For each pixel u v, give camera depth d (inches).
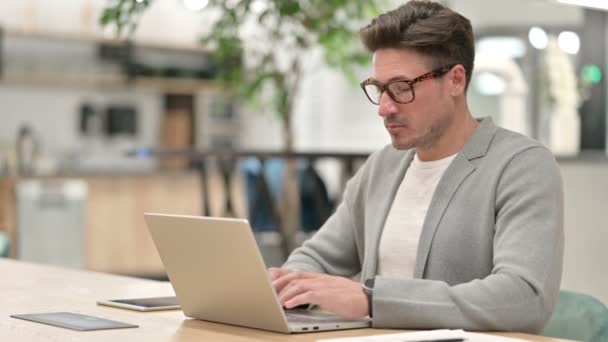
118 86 355.9
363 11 225.5
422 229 84.4
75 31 345.4
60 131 353.7
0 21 335.0
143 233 341.7
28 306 83.9
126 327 71.9
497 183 81.1
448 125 83.7
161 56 370.0
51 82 339.9
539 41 286.8
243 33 293.9
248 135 383.9
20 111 345.7
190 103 375.2
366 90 84.0
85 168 357.7
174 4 362.3
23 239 315.6
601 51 289.0
